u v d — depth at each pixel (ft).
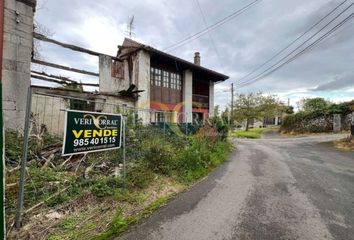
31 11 22.47
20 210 9.26
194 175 19.19
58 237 8.96
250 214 12.07
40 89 27.96
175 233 9.99
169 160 19.24
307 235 9.96
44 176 12.99
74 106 25.14
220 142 36.94
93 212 11.21
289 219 11.51
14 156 14.67
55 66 32.04
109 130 13.78
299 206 13.21
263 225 10.85
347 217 11.82
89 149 12.35
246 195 15.05
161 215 11.76
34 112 22.15
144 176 15.83
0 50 19.94
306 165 25.39
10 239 8.55
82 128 11.94
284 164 25.90
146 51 44.62
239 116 114.21
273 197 14.71
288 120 95.45
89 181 13.47
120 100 40.11
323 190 16.24
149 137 21.38
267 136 85.51
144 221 11.04
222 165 25.04
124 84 43.27
